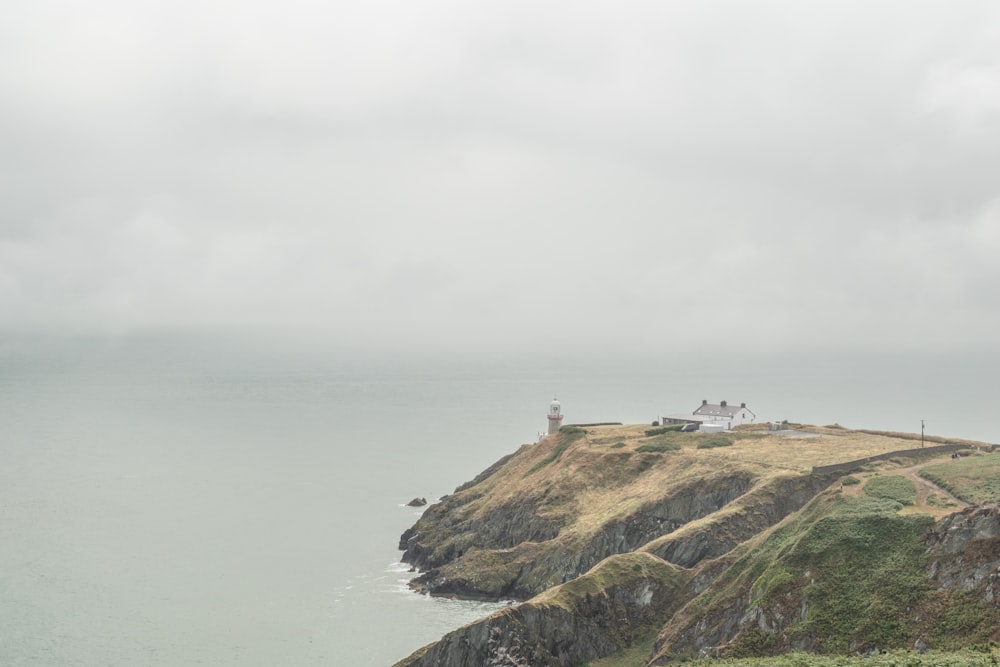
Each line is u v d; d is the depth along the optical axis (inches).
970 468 4945.9
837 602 3922.2
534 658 4453.7
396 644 5423.2
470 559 6599.4
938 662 3120.1
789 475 5885.8
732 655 3978.8
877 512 4362.7
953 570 3752.5
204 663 5255.9
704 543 5403.5
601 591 4805.6
